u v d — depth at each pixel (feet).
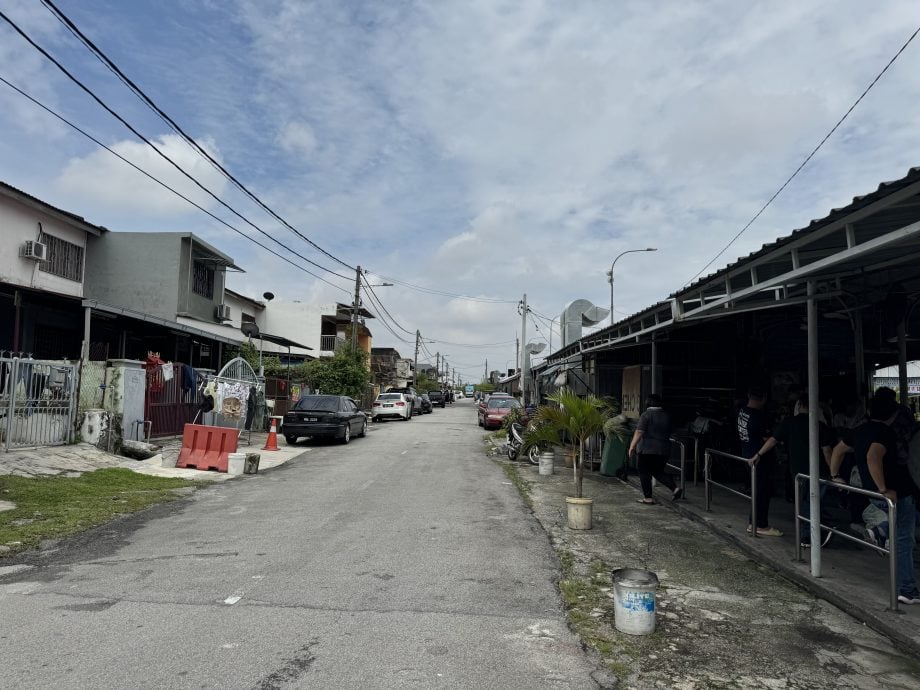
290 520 26.58
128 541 22.70
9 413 35.99
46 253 59.93
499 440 69.72
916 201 12.69
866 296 24.73
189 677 11.78
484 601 16.70
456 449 59.36
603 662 13.15
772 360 38.34
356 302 106.63
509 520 27.50
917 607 16.02
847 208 13.21
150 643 13.37
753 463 24.06
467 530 25.27
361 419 70.33
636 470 42.50
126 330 66.18
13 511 26.12
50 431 39.47
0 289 46.55
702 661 13.35
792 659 13.56
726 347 41.91
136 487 33.19
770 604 17.13
